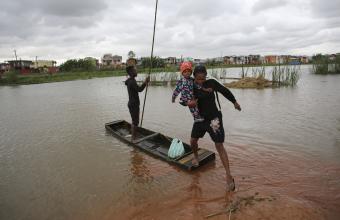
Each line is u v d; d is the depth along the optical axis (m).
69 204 5.21
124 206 5.00
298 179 5.55
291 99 15.59
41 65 100.69
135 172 6.45
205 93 5.29
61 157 7.74
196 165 6.32
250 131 9.16
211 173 6.11
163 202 5.04
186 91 5.49
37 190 5.85
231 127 9.77
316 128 9.12
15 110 17.19
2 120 13.82
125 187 5.74
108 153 7.82
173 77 32.19
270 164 6.37
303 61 108.31
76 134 10.08
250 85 23.09
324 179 5.50
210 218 4.43
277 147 7.48
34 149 8.61
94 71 78.06
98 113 14.33
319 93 17.44
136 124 8.43
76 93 26.19
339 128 8.97
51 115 14.52
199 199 5.04
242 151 7.30
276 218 4.30
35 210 5.08
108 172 6.55
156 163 6.89
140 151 7.85
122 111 14.66
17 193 5.77
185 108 14.42
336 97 15.38
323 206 4.55
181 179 5.92
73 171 6.73
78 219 4.71
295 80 23.06
